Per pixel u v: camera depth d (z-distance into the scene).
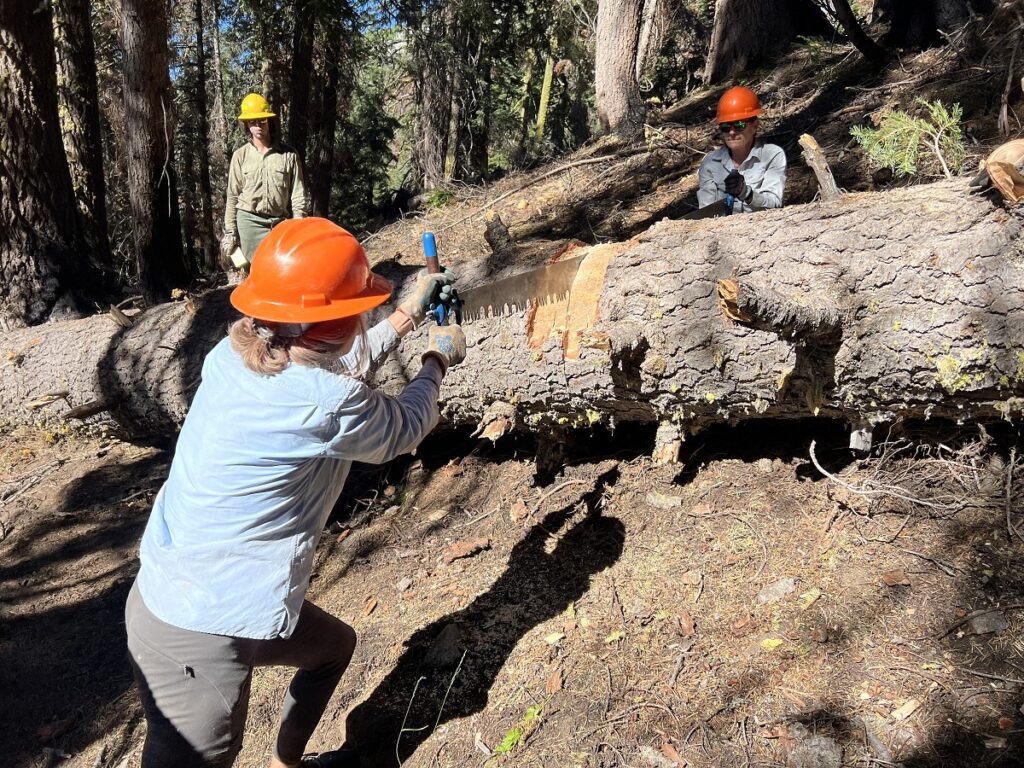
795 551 3.07
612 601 3.15
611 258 3.48
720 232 3.25
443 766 2.76
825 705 2.48
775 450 3.60
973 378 2.79
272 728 3.19
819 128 6.89
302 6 11.52
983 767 2.19
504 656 3.09
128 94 8.63
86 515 5.08
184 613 2.17
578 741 2.64
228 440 2.12
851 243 2.96
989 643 2.49
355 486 4.63
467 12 14.07
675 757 2.49
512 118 18.48
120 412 5.52
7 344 6.07
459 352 2.60
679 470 3.70
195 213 17.33
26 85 7.78
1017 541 2.75
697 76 13.42
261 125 6.08
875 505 3.09
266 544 2.21
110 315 5.82
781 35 10.59
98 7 13.66
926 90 6.34
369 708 3.09
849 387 3.06
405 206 13.05
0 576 4.60
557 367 3.57
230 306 5.27
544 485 4.00
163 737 2.27
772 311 2.57
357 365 2.37
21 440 6.07
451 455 4.56
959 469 3.10
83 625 4.12
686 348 3.26
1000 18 6.20
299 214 6.25
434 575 3.73
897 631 2.63
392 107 20.89
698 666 2.76
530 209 8.21
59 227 8.18
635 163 8.40
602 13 9.77
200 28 14.87
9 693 3.75
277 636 2.25
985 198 2.78
